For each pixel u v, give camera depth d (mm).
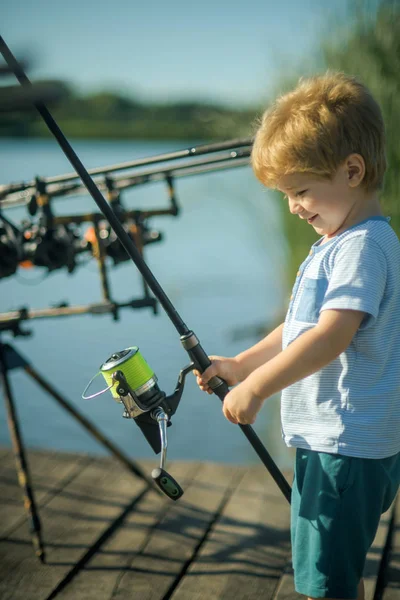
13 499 2529
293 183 1432
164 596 1947
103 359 5047
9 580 2029
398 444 1463
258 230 5867
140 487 2602
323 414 1448
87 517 2385
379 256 1410
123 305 2201
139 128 26391
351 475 1413
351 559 1438
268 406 4148
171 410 1593
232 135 5629
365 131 1401
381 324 1416
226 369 1660
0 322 2281
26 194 2404
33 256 2236
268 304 5926
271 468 1573
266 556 2125
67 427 3947
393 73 4676
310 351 1384
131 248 1563
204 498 2496
